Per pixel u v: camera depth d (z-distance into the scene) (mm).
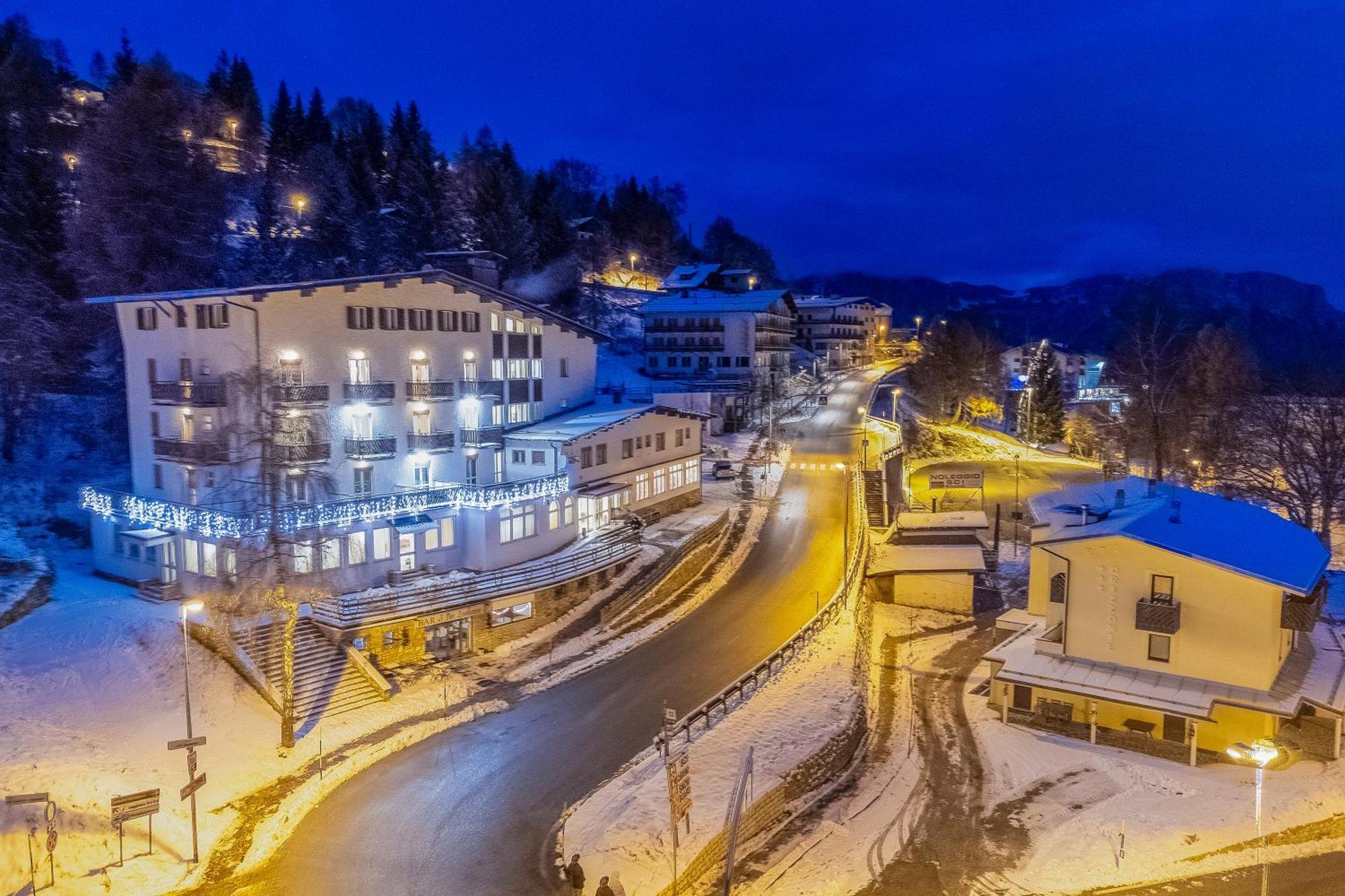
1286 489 59469
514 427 50281
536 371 52281
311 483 37812
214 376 37969
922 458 88250
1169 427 76188
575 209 148875
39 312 49594
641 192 146000
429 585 37344
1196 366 84250
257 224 75375
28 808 21719
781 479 67188
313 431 37750
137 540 37062
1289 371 92000
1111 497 41906
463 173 106312
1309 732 31016
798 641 36625
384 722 30922
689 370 99438
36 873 20328
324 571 36188
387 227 85562
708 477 67625
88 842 21906
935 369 112188
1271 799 27312
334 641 34469
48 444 47906
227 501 37219
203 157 66500
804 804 27344
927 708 35812
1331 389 65000
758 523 56562
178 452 38812
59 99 75375
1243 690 31125
